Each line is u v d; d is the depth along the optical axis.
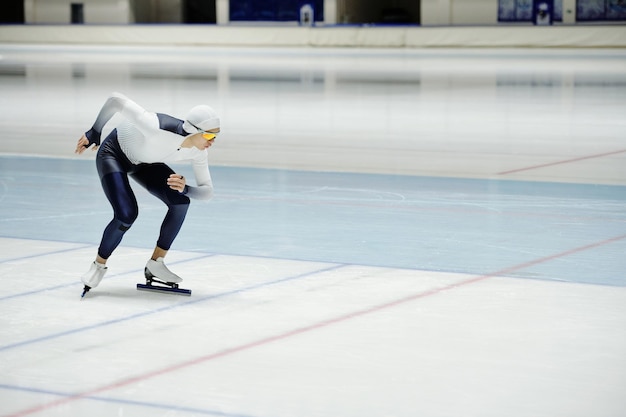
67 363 4.45
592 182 10.05
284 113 18.38
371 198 9.14
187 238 7.36
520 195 9.29
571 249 6.95
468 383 4.16
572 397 3.99
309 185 9.93
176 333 4.94
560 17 48.50
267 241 7.25
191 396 4.01
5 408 3.89
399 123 16.64
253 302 5.54
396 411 3.83
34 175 10.53
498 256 6.73
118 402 3.95
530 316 5.23
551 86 25.41
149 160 5.60
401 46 48.94
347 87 25.38
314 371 4.32
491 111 18.81
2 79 27.86
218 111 18.67
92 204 8.84
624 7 47.25
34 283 6.01
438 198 9.14
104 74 30.55
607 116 17.62
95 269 5.67
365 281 6.04
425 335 4.88
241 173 10.76
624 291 5.77
